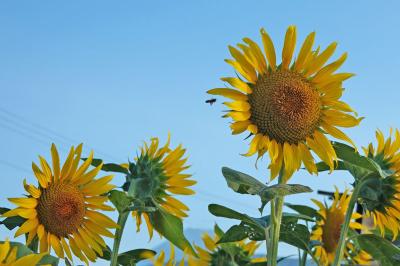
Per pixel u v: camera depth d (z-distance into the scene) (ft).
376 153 7.80
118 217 7.61
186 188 7.89
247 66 7.40
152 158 7.89
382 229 7.77
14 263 5.80
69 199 7.50
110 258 7.65
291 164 7.36
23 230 7.31
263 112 7.43
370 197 7.60
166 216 7.59
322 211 8.45
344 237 7.54
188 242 7.52
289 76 7.51
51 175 7.51
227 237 7.55
